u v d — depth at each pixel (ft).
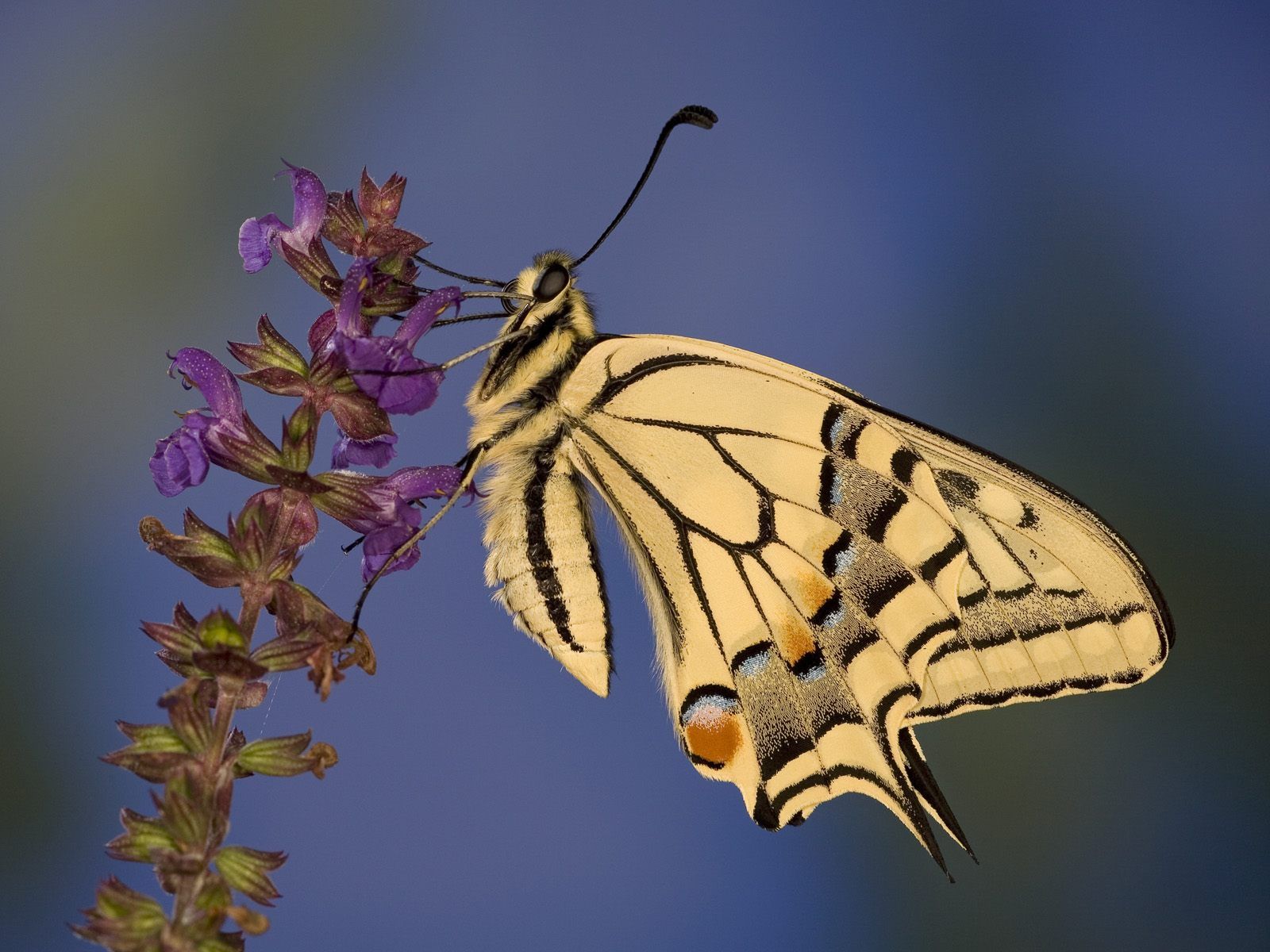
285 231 1.98
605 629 2.05
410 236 1.98
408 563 2.00
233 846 1.96
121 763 1.96
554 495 2.05
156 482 1.97
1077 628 2.05
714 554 2.06
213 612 1.96
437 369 1.98
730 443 2.06
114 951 1.95
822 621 2.06
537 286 2.05
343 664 1.98
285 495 1.98
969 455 2.05
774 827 2.06
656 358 2.05
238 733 1.97
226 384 1.98
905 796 2.06
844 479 2.05
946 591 2.05
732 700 2.07
